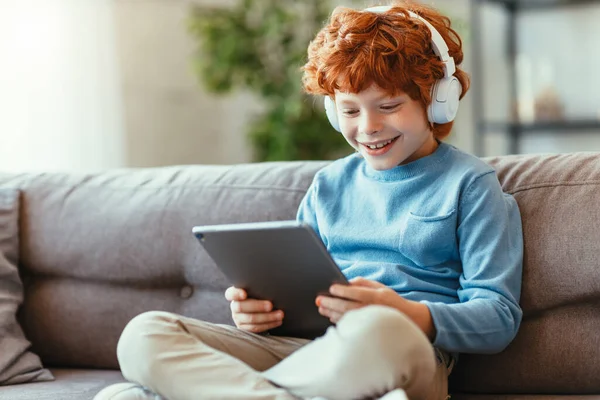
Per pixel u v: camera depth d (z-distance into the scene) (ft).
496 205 4.32
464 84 4.68
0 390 4.92
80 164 10.44
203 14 11.87
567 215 4.46
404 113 4.31
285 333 4.37
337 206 4.79
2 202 5.79
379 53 4.20
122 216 5.62
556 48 12.21
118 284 5.61
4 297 5.51
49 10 9.99
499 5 12.24
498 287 4.14
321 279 3.82
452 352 4.36
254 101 13.73
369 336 3.39
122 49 11.85
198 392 3.67
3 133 9.48
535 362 4.41
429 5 5.08
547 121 11.66
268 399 3.56
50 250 5.71
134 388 3.89
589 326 4.36
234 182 5.49
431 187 4.48
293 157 11.41
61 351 5.64
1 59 9.42
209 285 5.35
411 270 4.41
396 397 3.24
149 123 12.34
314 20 11.73
